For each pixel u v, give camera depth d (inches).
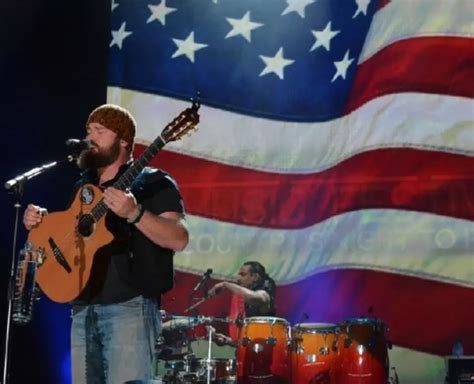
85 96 350.3
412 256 317.4
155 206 172.7
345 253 323.9
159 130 343.0
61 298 174.9
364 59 331.3
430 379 310.2
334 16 337.4
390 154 323.9
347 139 329.1
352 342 297.9
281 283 328.5
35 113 345.4
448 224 315.9
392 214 321.1
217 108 341.1
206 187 338.0
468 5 324.5
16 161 340.5
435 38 325.1
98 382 173.3
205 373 307.3
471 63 321.4
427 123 321.7
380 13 331.9
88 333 173.5
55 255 178.4
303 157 332.8
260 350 301.7
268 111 337.7
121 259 171.0
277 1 343.0
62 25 353.4
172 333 319.3
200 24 347.3
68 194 340.2
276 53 340.5
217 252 334.6
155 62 346.9
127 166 181.0
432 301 314.0
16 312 179.5
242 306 331.0
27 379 330.6
